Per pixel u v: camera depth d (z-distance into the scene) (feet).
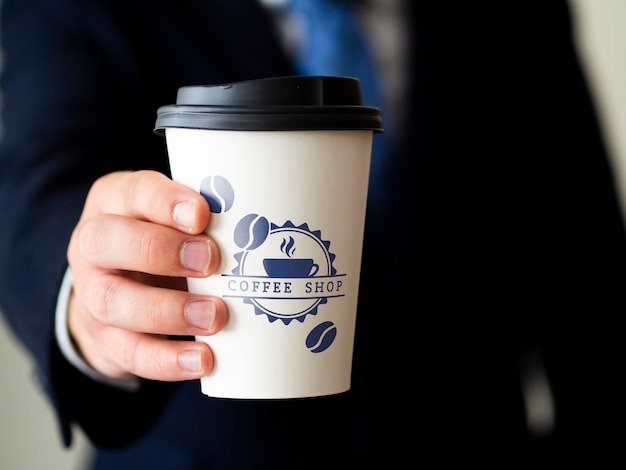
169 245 2.14
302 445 4.13
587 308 4.89
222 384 2.26
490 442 4.52
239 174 2.12
